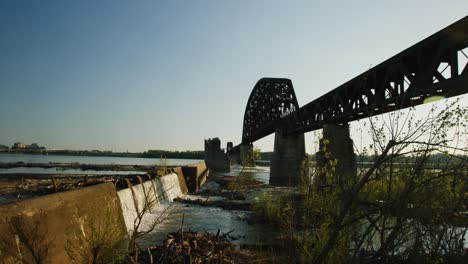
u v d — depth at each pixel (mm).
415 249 5680
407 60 23312
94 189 13062
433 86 19609
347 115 32656
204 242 12625
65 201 10070
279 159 58938
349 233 6086
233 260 11422
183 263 10031
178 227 19062
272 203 21500
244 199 31969
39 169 86938
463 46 18578
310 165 7633
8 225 7258
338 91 35375
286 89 75500
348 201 5375
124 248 10102
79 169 92188
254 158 22219
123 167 104938
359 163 5988
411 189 5168
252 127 103250
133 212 19375
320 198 6934
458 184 5441
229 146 180625
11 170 79062
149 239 15844
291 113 57781
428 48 21156
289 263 7254
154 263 9750
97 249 8203
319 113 44125
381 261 5691
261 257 11656
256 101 98000
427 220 5391
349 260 6160
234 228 19062
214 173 85938
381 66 26234
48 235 8531
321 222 6824
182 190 37125
